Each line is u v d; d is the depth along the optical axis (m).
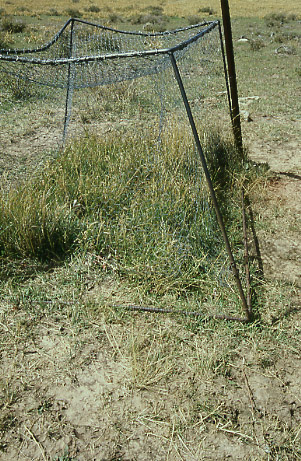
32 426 2.56
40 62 3.06
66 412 2.64
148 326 3.25
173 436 2.52
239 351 3.08
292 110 8.66
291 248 4.26
